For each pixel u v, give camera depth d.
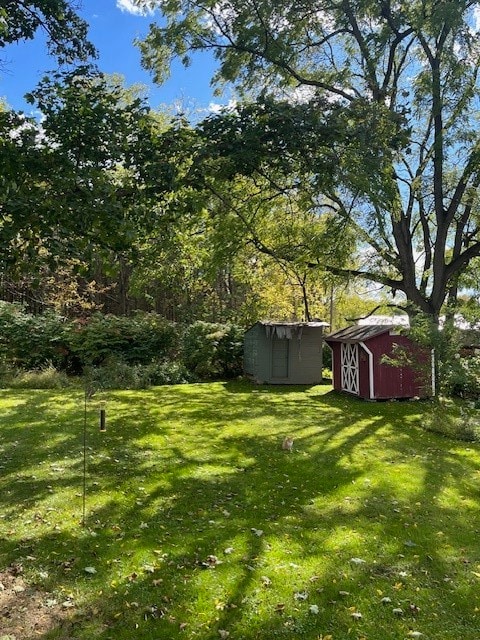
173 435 8.52
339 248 13.28
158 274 14.23
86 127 4.37
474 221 14.55
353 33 13.57
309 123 6.19
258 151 6.13
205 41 12.88
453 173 13.59
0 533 4.40
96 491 5.56
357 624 3.23
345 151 7.50
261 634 3.10
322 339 17.11
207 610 3.33
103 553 4.09
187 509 5.15
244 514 5.07
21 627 3.10
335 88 13.90
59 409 10.42
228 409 11.33
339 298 18.48
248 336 17.73
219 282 26.41
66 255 3.63
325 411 11.40
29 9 5.11
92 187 3.83
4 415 9.69
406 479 6.39
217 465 6.81
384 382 12.98
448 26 12.19
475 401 11.74
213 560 4.01
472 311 10.28
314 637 3.09
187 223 7.47
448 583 3.79
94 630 3.09
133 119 4.77
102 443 7.73
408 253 14.39
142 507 5.15
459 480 6.45
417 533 4.71
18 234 3.68
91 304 22.11
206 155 5.83
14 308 16.67
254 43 12.38
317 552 4.23
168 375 16.44
